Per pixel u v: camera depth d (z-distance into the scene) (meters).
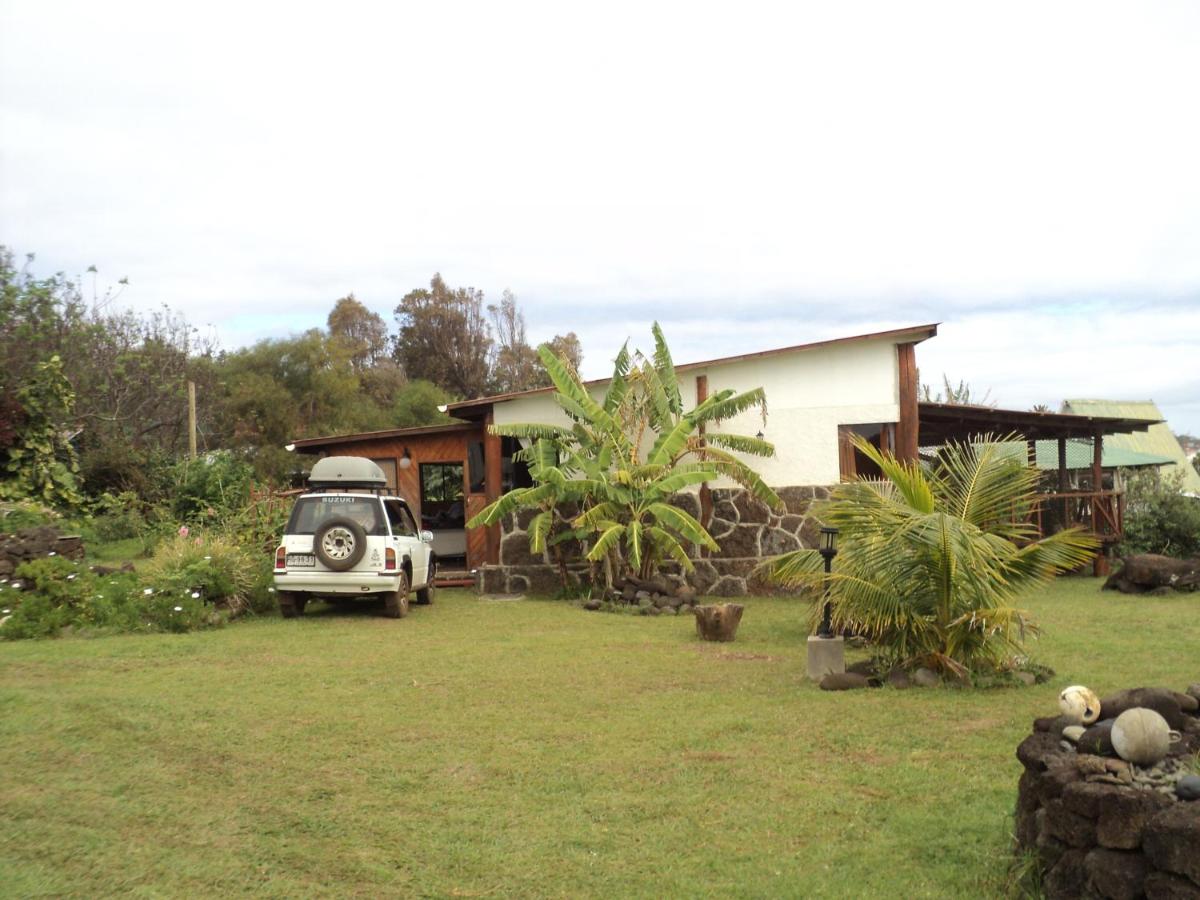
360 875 4.68
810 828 5.20
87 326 27.69
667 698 8.30
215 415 37.16
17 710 7.46
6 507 17.09
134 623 12.16
